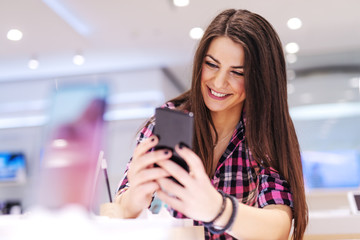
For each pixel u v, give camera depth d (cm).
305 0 437
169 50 559
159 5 438
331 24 496
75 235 71
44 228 72
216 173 135
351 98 595
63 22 453
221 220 93
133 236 78
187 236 97
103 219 96
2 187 582
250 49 121
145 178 95
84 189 72
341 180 566
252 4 443
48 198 72
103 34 504
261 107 126
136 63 604
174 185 91
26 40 506
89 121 75
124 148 606
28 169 597
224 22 125
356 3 443
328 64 595
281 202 117
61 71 625
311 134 607
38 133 625
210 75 125
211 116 136
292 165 128
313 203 500
